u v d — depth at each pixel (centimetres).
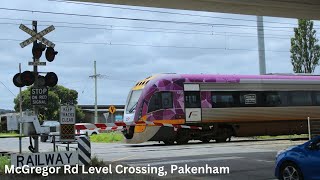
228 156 2153
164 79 3231
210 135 3366
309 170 1202
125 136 3225
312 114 3734
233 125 3459
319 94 3800
